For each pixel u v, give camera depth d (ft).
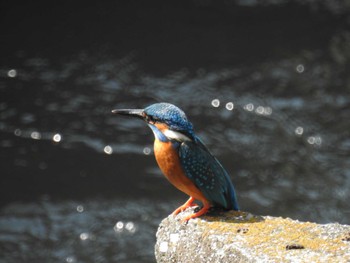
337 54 62.18
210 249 19.92
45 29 65.87
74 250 41.29
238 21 67.82
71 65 60.49
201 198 22.09
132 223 43.52
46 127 52.49
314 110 54.75
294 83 58.23
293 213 44.62
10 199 45.37
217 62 61.21
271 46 63.57
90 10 69.15
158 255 21.95
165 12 69.21
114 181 47.39
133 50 62.90
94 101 55.72
